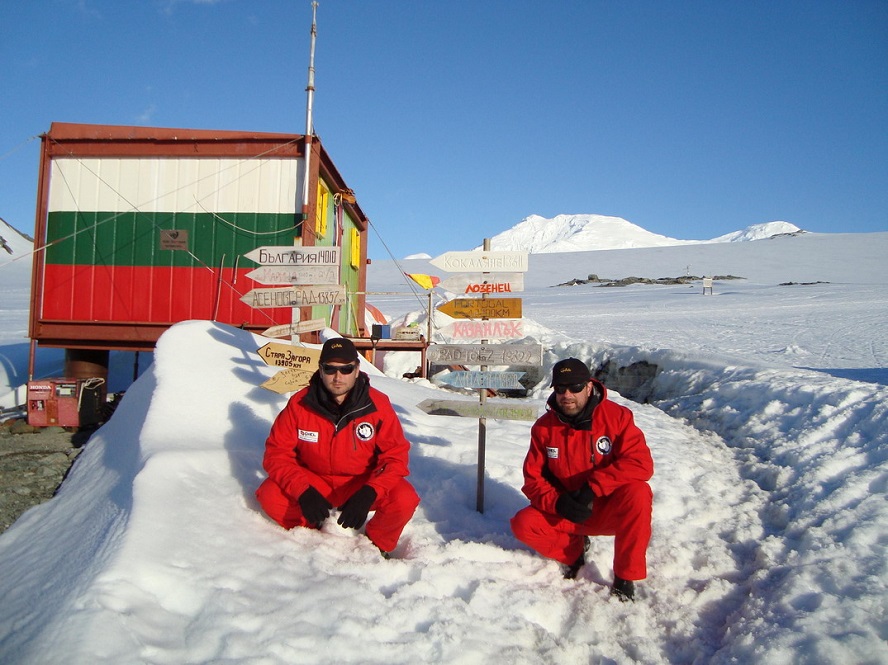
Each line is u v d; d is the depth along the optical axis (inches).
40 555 128.6
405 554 148.2
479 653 108.9
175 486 141.7
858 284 1875.0
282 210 344.2
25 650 89.6
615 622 128.6
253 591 113.4
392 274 2755.9
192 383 201.8
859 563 137.6
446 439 235.6
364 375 150.3
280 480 140.9
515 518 150.1
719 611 135.6
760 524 179.9
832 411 247.1
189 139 346.9
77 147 350.6
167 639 97.5
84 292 347.6
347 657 101.9
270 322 342.3
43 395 266.4
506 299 182.9
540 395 424.8
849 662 106.2
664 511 185.9
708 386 365.1
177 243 346.9
